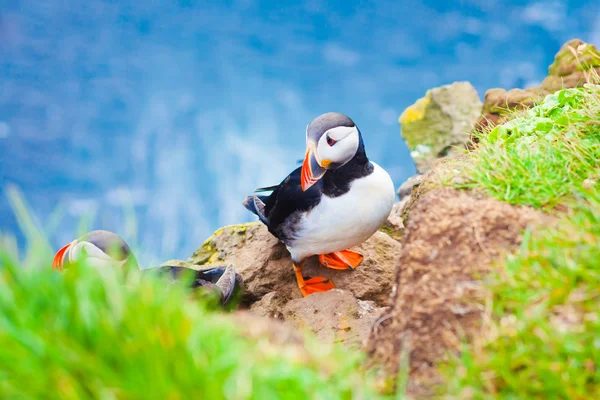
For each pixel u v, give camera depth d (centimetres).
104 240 746
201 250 1113
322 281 969
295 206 903
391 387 528
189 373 443
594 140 718
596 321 489
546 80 1212
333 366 506
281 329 549
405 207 1104
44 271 489
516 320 518
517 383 485
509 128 819
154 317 468
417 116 1527
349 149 852
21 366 431
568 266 523
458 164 732
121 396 427
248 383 444
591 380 478
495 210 616
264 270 1002
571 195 632
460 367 507
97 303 468
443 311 554
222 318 516
